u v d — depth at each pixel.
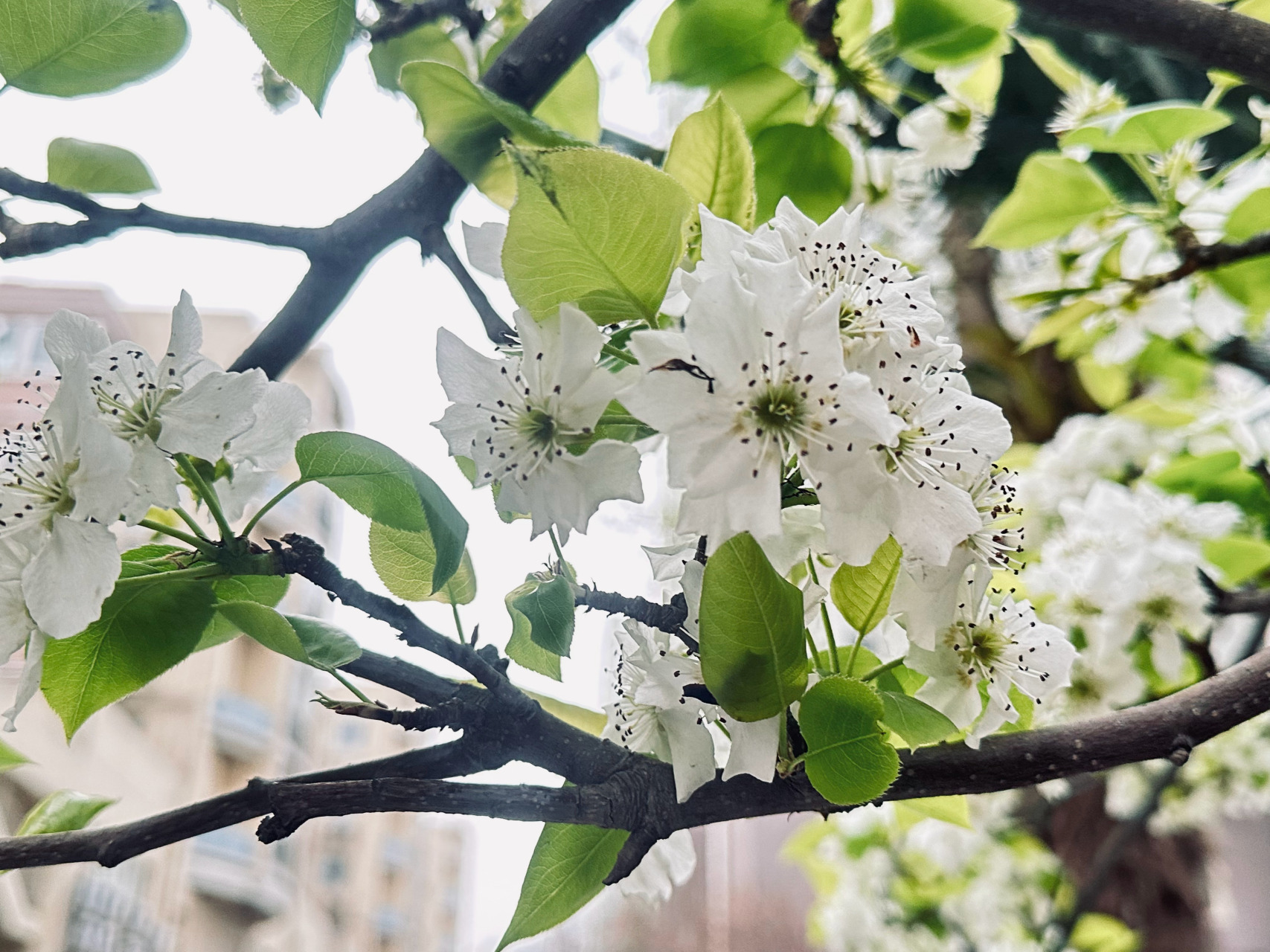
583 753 0.16
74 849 0.15
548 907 0.17
